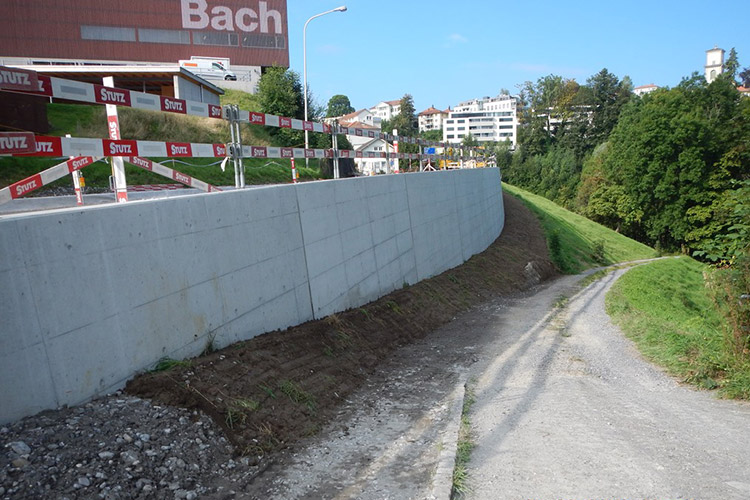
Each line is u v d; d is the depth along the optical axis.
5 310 4.05
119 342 5.10
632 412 6.43
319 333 8.55
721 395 7.09
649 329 11.43
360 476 4.83
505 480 4.58
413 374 8.66
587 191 56.72
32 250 4.29
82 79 25.27
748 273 7.83
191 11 51.38
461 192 21.06
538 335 11.78
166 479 4.15
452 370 8.94
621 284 22.61
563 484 4.44
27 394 4.20
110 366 4.97
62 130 19.95
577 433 5.68
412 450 5.47
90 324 4.79
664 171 45.50
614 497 4.17
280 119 9.10
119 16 49.00
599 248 34.56
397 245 13.77
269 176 23.53
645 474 4.59
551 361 9.34
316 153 10.30
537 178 77.56
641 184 47.00
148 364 5.46
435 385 8.05
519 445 5.42
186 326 6.09
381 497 4.38
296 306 8.73
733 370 7.57
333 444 5.64
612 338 11.33
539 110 100.00
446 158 21.48
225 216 6.98
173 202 6.02
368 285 11.73
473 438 5.74
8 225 4.11
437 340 11.27
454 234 19.38
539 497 4.23
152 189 15.43
